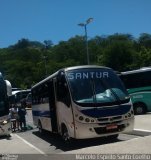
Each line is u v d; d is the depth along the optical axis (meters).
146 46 99.12
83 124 14.69
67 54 99.31
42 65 97.38
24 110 26.02
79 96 15.07
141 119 22.95
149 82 26.94
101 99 15.00
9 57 122.62
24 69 109.31
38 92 22.14
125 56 86.50
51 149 16.11
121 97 15.28
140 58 83.25
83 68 15.88
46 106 19.86
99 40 98.50
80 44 97.88
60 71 16.27
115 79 15.85
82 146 15.76
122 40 95.75
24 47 130.75
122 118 14.98
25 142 19.33
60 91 16.23
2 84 21.50
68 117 15.46
